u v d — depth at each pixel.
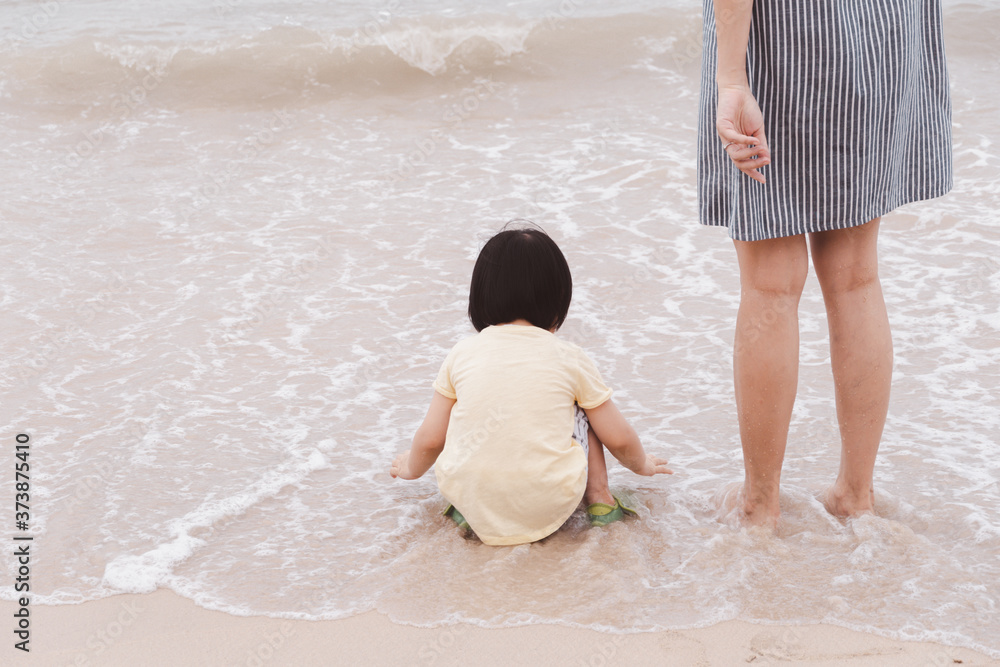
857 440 2.36
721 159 2.20
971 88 7.29
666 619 2.03
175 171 6.46
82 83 8.31
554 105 7.73
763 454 2.31
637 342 3.82
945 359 3.51
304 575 2.31
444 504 2.68
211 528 2.55
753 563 2.23
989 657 1.86
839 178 2.08
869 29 2.02
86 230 5.29
